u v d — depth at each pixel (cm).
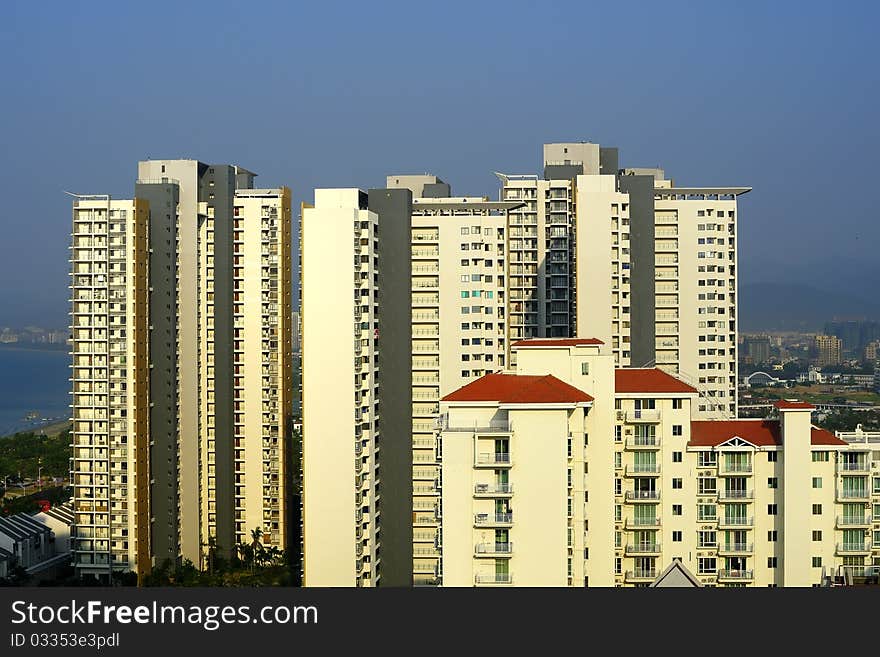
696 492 14375
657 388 14488
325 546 17675
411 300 19138
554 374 14100
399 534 18588
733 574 14275
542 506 12181
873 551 14075
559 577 12119
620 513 14488
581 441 13538
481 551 12212
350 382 17675
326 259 17750
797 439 13988
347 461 17662
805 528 13962
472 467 12294
